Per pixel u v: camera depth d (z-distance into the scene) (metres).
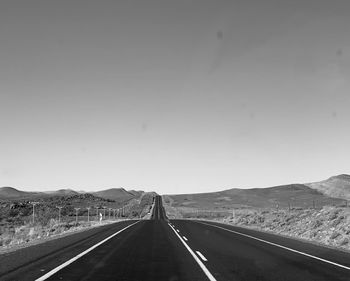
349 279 13.20
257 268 15.39
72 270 14.19
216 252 20.47
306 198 194.88
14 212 95.56
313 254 19.91
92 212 123.50
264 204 187.25
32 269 14.27
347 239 26.58
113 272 13.95
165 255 18.98
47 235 36.59
